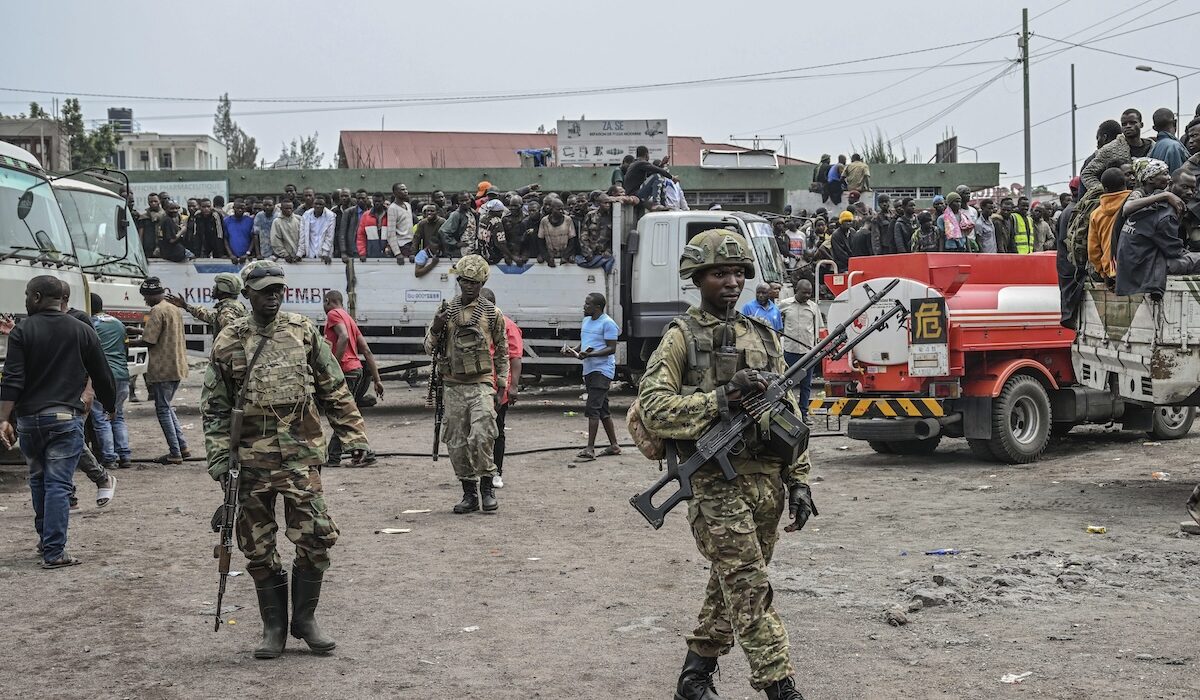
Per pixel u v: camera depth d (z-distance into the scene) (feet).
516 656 18.71
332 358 19.11
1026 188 123.95
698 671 15.24
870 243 62.08
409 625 20.62
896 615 20.11
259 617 21.25
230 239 61.67
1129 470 37.47
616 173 64.34
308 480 18.47
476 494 32.01
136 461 42.09
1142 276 29.55
